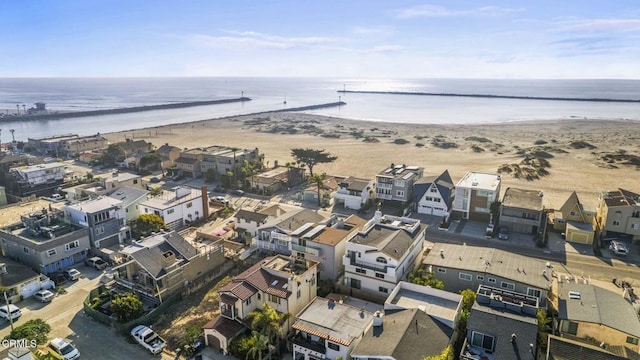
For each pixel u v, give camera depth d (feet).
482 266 170.81
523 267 169.68
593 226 235.61
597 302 143.23
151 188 319.68
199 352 142.31
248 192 327.67
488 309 130.93
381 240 178.40
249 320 145.89
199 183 357.41
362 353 116.88
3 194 296.10
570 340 122.93
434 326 128.98
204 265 186.91
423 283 160.25
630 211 219.41
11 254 206.18
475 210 262.06
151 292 167.32
